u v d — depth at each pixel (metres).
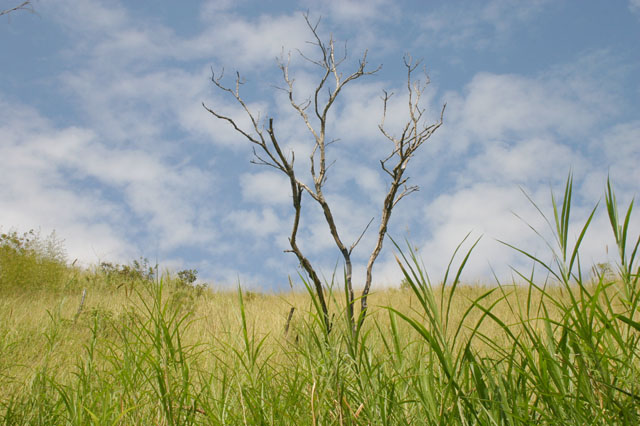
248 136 4.34
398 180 4.61
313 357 1.93
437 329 1.33
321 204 4.40
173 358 1.86
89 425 2.02
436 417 1.47
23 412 2.24
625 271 1.32
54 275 11.98
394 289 11.69
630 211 1.29
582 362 1.30
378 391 1.65
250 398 1.84
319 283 3.88
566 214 1.34
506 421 1.40
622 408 1.21
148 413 2.14
